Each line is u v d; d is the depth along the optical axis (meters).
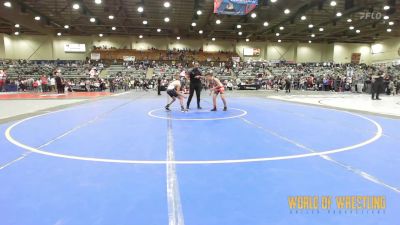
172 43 49.94
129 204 3.16
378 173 4.14
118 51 46.88
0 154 5.03
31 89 29.02
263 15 32.44
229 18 34.34
